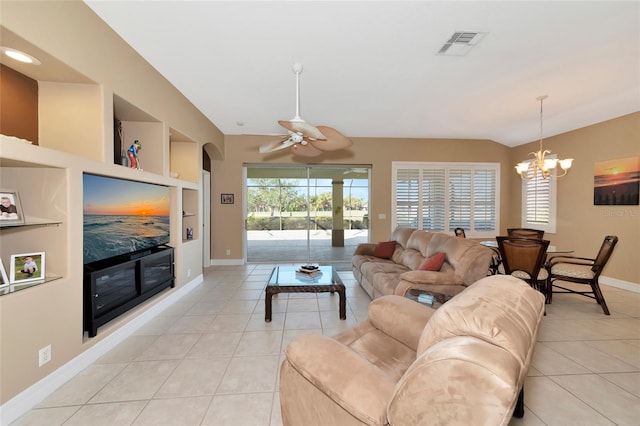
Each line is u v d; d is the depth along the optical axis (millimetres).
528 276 3156
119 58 2381
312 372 1095
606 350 2275
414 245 3584
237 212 5527
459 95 3545
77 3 1960
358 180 5898
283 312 3086
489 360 710
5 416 1500
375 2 1958
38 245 1859
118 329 2381
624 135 3859
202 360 2119
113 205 2400
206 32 2309
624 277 3855
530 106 3875
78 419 1533
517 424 1513
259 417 1553
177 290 3471
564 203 4691
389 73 2977
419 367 792
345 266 5590
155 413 1577
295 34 2324
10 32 1547
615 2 1930
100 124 2209
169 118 3242
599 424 1517
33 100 2113
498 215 5852
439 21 2150
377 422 894
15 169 1829
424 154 5711
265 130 5168
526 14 2064
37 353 1673
